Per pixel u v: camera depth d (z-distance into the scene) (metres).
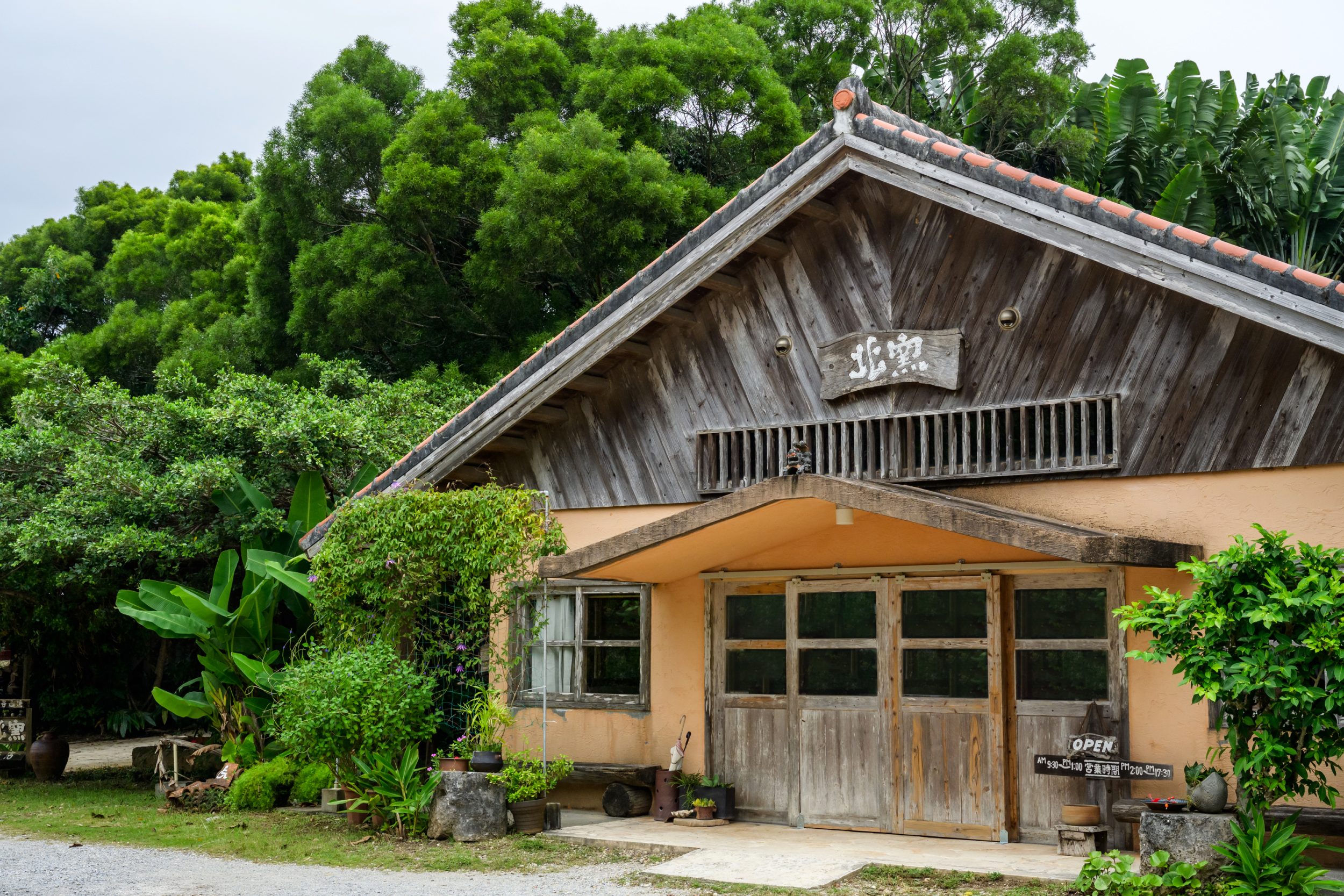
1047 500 8.23
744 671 9.44
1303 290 6.66
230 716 11.47
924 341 8.69
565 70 20.22
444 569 9.61
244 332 19.98
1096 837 7.57
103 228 28.19
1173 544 7.46
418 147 18.42
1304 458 7.34
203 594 15.80
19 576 13.50
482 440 10.10
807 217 9.13
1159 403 7.88
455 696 11.02
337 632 10.22
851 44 22.11
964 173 7.81
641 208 17.05
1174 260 7.09
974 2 21.83
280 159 19.31
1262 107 19.70
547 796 9.99
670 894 6.75
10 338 25.34
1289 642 6.02
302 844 8.52
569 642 10.31
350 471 13.38
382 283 17.75
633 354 10.03
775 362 9.42
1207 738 7.54
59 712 18.64
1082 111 20.53
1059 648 8.19
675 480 9.83
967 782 8.36
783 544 9.30
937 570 8.60
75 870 7.65
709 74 19.11
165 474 13.01
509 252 17.48
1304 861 6.79
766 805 9.18
